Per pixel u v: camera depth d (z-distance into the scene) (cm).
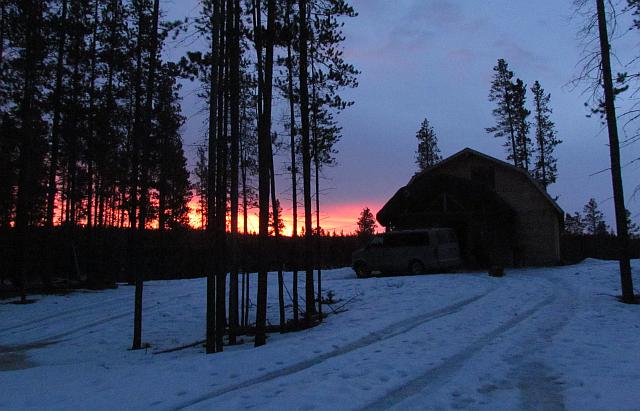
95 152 2356
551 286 1683
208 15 1183
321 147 1419
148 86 1320
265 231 1057
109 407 568
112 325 1454
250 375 693
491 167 2845
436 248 2212
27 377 802
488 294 1512
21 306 1800
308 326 1226
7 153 2433
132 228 1402
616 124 1354
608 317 1063
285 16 1279
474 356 753
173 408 555
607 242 3825
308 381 639
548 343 824
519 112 4016
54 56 2227
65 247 2616
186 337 1293
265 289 1048
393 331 1018
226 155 1259
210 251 1049
